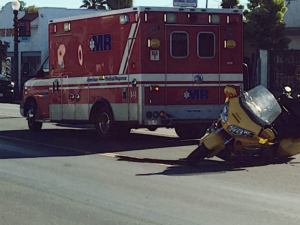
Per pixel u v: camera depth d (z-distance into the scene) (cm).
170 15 1229
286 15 2786
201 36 1254
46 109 1525
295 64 2770
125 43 1248
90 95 1350
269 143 925
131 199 721
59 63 1448
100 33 1311
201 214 643
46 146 1247
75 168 957
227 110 911
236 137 906
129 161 1026
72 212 663
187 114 1245
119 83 1266
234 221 611
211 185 800
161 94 1230
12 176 891
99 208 679
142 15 1215
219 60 1266
